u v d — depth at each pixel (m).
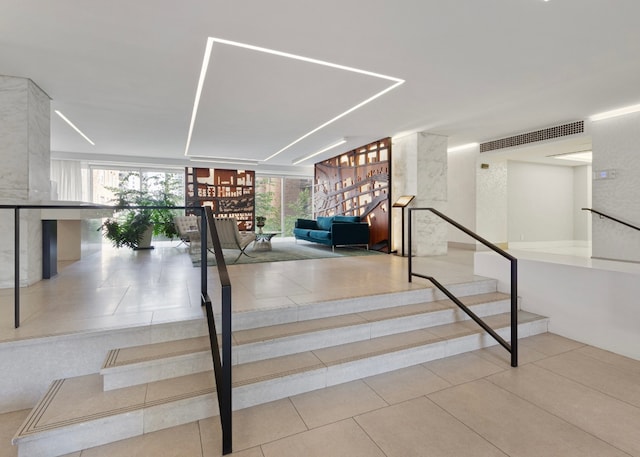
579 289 3.05
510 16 2.54
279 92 4.11
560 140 5.60
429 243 6.23
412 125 5.64
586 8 2.43
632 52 3.09
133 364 1.96
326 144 7.32
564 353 2.80
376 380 2.33
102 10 2.44
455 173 7.85
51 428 1.59
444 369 2.50
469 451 1.63
